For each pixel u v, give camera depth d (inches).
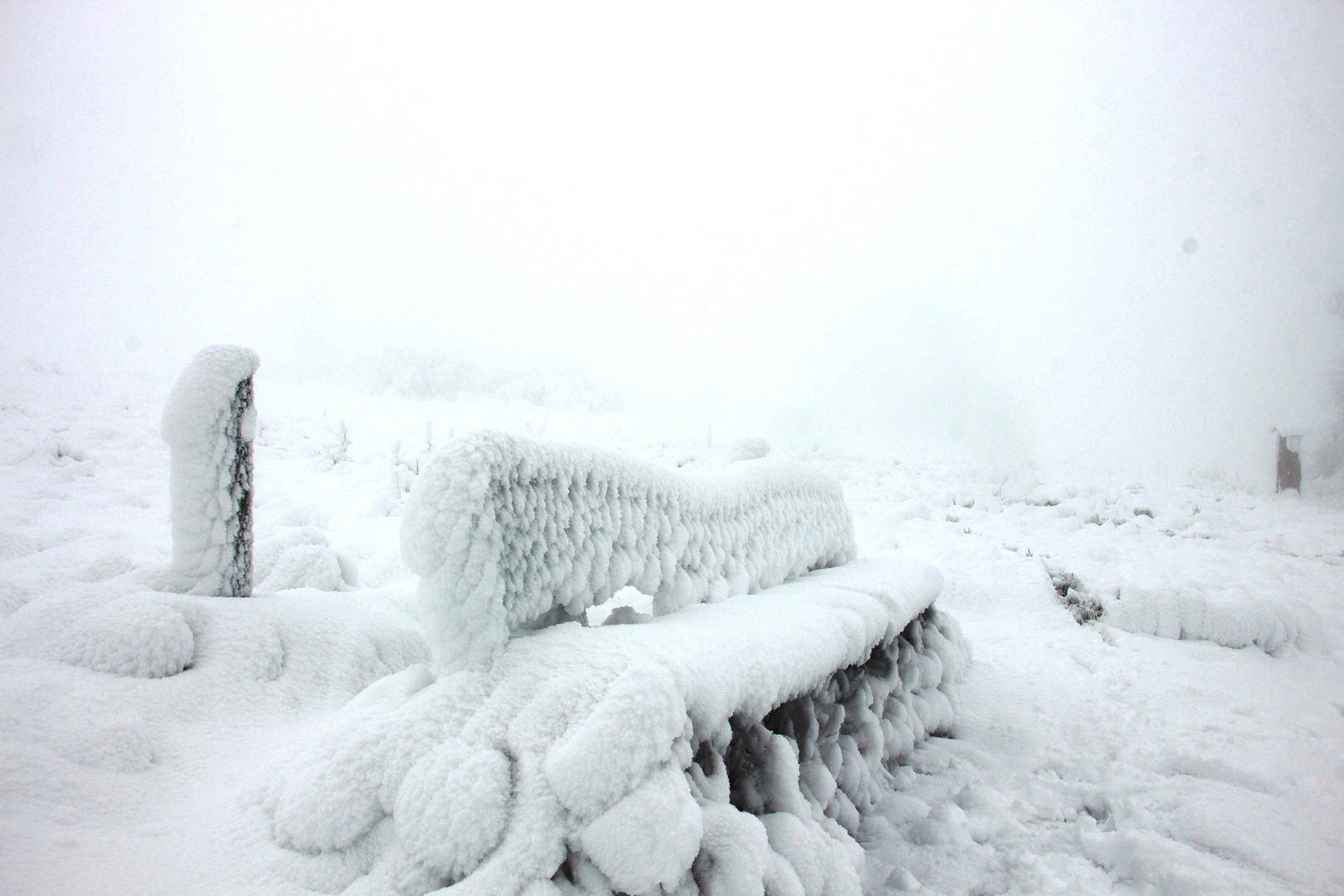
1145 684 191.2
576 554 93.2
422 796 66.4
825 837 83.0
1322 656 219.1
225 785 87.1
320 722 109.4
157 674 106.6
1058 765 145.6
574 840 64.2
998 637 234.5
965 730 163.3
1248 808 123.3
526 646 83.0
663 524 109.7
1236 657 215.5
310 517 312.8
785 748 86.7
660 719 68.4
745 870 66.3
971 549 339.3
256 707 109.3
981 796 128.0
